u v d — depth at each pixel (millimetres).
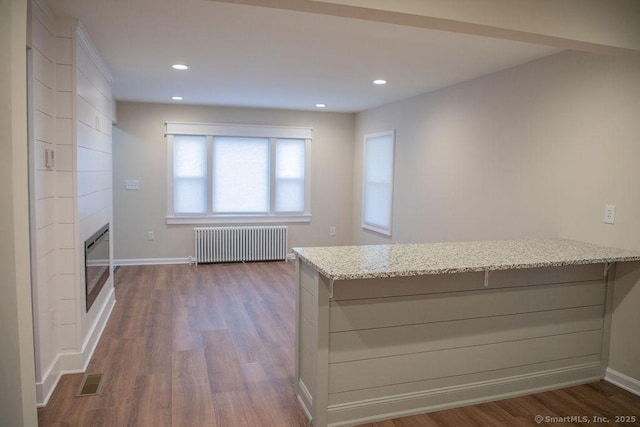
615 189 3053
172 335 3959
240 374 3213
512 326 2910
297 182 7324
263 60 3904
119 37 3301
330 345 2510
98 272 3910
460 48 3428
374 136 6699
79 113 3107
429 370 2732
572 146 3365
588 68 3225
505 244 3229
